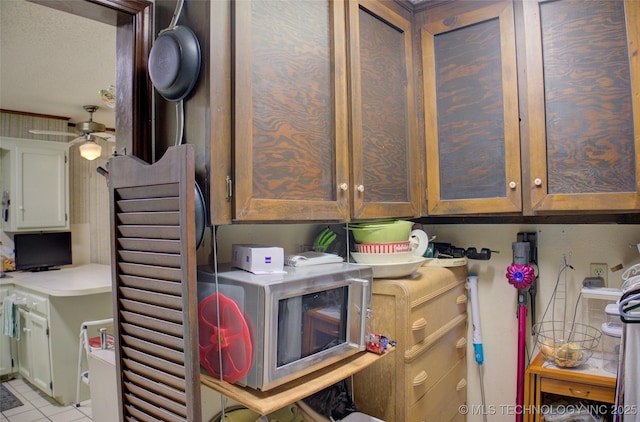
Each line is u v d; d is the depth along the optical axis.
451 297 1.75
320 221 1.24
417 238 1.79
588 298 1.64
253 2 1.05
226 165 0.99
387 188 1.51
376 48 1.49
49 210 3.73
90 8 1.16
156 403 1.02
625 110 1.35
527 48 1.49
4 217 3.58
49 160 3.73
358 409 1.45
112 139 3.54
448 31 1.68
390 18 1.56
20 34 2.08
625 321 1.11
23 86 2.90
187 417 0.91
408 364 1.36
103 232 4.28
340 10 1.31
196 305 0.90
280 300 0.98
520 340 1.75
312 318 1.08
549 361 1.58
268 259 1.11
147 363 1.04
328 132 1.26
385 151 1.50
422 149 1.72
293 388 0.99
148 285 1.01
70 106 3.44
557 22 1.45
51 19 1.93
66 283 3.01
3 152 3.62
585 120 1.41
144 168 0.99
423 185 1.72
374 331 1.43
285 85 1.12
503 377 1.90
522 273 1.69
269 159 1.07
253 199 1.02
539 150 1.46
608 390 1.40
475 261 1.98
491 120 1.58
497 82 1.57
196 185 0.99
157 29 1.23
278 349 0.97
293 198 1.13
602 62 1.38
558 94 1.45
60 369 2.94
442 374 1.64
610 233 1.69
